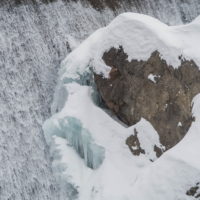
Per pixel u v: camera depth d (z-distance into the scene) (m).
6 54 30.83
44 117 30.30
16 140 28.48
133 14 24.86
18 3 33.38
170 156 17.91
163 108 21.88
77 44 34.72
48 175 27.95
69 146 24.58
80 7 37.34
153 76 22.75
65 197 24.31
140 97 23.08
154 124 22.02
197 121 19.12
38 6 34.41
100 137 23.38
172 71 22.03
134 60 23.73
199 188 16.61
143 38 23.67
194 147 17.67
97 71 25.12
